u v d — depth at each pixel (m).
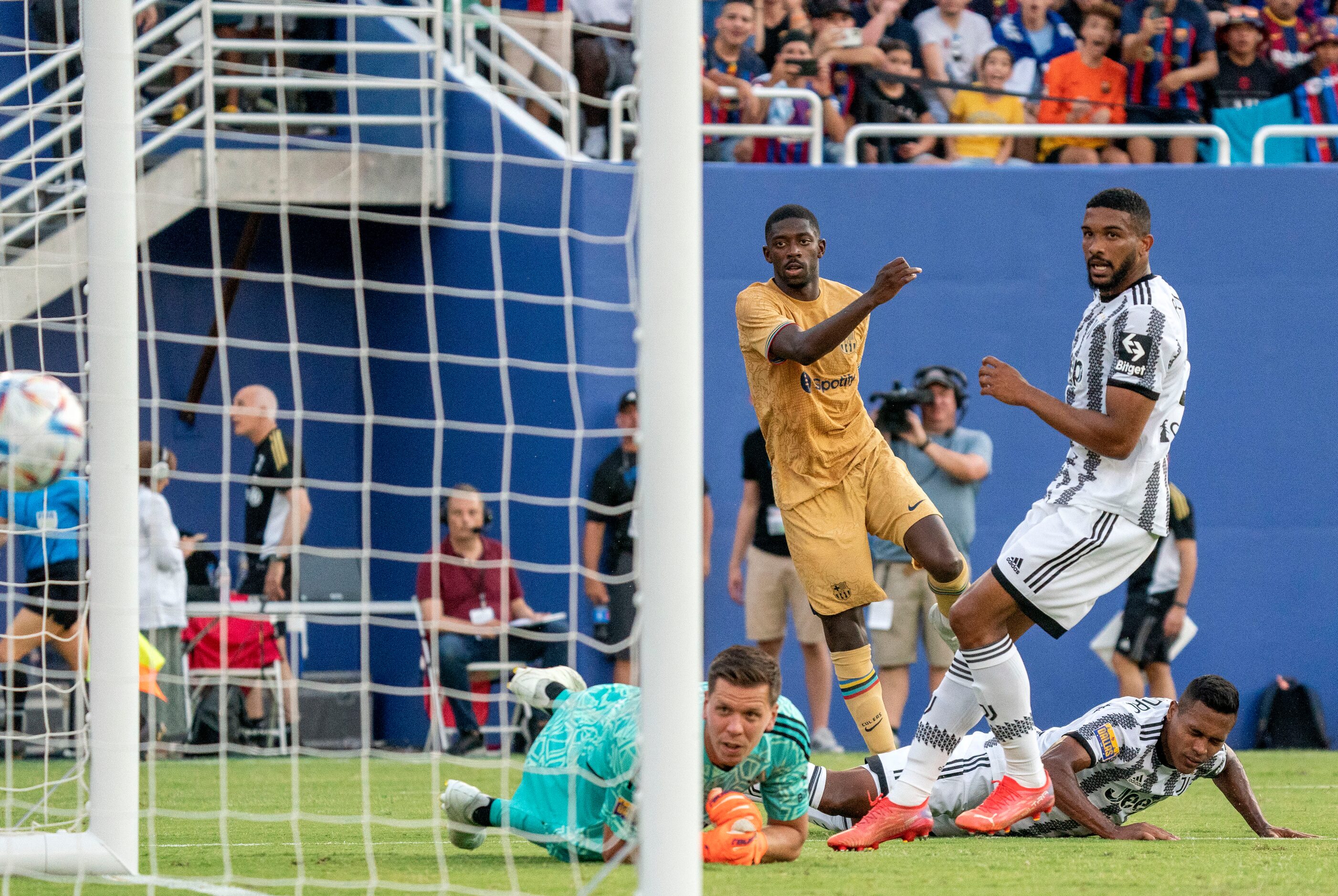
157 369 29.80
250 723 24.94
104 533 12.98
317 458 30.41
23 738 17.05
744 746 11.70
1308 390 27.69
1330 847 14.51
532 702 13.68
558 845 13.23
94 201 13.03
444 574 24.84
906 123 29.17
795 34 28.59
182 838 15.33
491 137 26.95
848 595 16.30
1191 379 27.62
